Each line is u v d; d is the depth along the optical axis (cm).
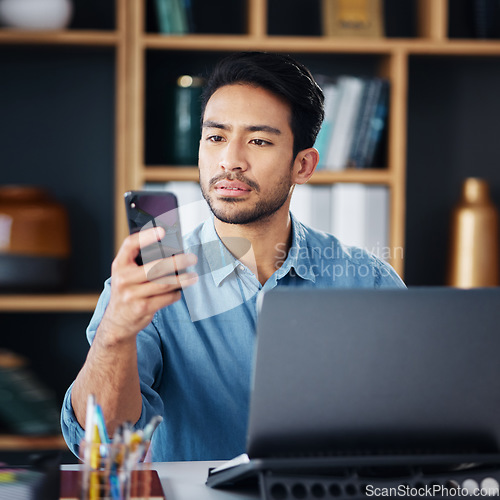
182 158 246
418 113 279
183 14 246
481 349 102
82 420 121
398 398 101
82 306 245
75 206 272
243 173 145
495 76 279
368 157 252
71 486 104
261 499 107
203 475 119
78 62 270
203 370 148
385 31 274
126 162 245
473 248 254
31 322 273
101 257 273
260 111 145
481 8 257
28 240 240
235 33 269
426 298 100
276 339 98
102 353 115
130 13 243
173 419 148
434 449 104
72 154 271
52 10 243
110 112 272
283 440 101
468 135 279
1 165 269
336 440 101
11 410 236
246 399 147
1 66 267
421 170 279
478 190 257
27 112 269
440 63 277
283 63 149
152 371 142
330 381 100
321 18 259
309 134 155
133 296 107
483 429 104
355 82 249
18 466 107
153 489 105
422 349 101
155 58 266
